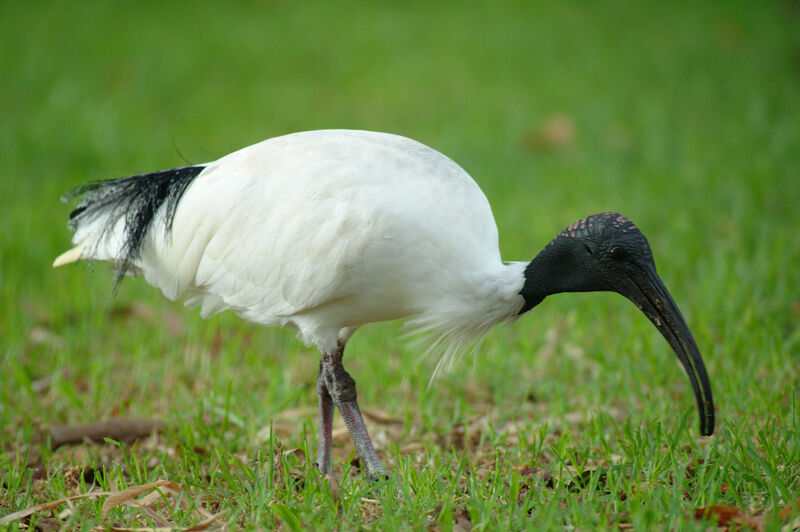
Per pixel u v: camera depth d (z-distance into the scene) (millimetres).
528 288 7414
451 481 7121
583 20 28562
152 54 24703
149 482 7473
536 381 10125
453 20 28266
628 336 10523
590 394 9453
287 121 20062
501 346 10664
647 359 9914
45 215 14539
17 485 7574
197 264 7852
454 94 21859
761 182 15312
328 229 7227
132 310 12055
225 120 20172
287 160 7512
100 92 21969
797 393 8641
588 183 16031
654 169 16672
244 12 29062
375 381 10180
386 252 7164
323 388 8031
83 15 28203
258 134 19078
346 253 7191
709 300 11148
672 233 13586
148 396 10031
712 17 28953
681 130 18859
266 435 8703
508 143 18391
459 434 8945
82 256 8375
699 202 14844
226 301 7945
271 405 9328
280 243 7406
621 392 9438
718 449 7543
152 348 10977
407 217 7102
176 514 6805
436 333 7770
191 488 7465
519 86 22438
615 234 7141
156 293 12594
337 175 7273
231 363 10594
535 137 18719
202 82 22938
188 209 7785
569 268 7359
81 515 6934
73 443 8742
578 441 8391
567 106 20875
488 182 16125
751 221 13641
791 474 6887
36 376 10539
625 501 6574
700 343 10094
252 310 7895
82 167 17156
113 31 26703
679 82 22609
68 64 23781
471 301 7398
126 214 8102
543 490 6875
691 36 26797
